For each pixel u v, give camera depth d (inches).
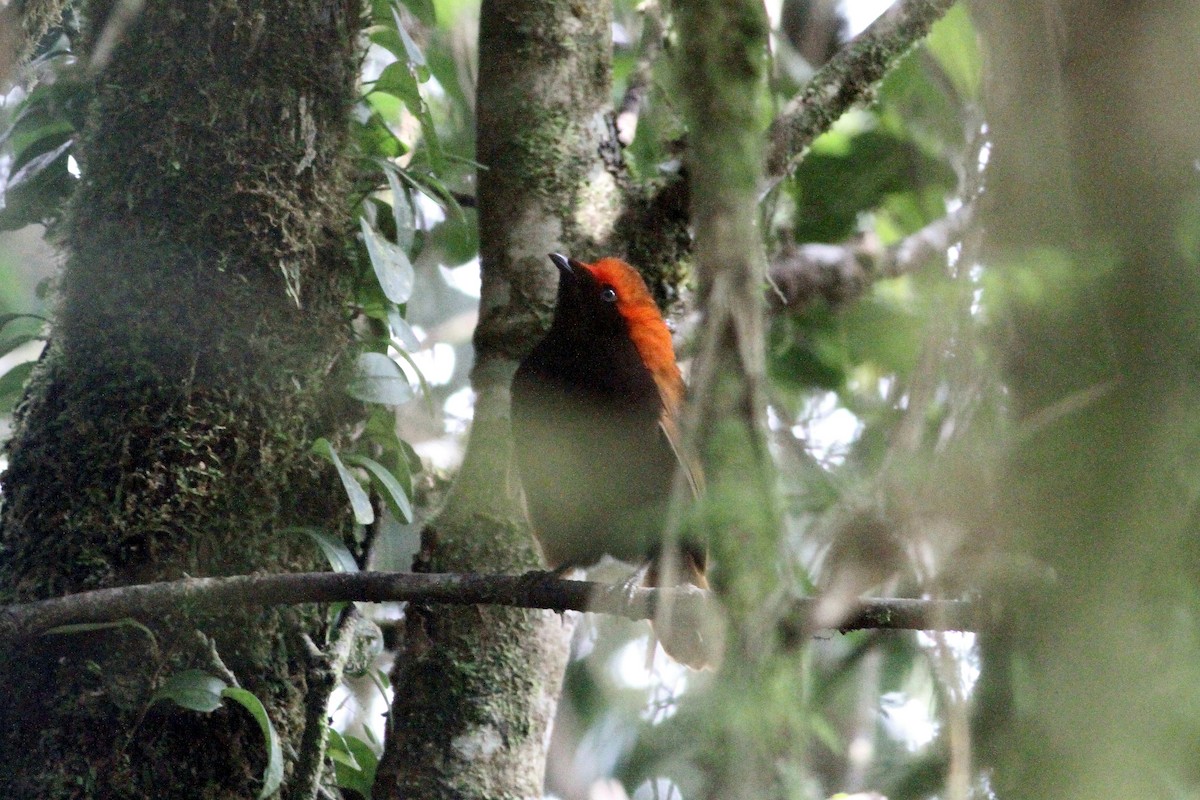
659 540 340.8
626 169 394.3
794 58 431.5
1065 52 142.0
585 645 492.4
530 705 333.1
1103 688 135.1
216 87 301.0
